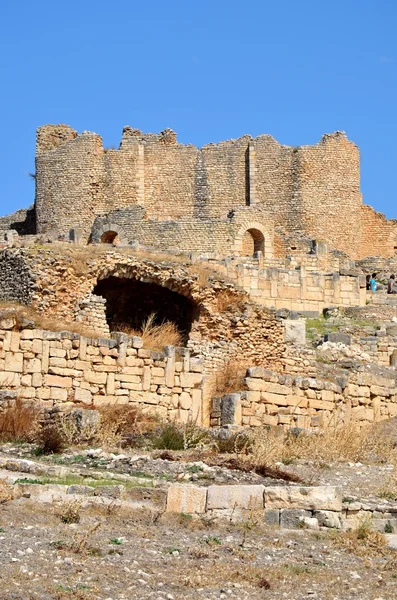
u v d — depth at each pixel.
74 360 36.41
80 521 23.14
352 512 24.69
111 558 21.14
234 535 23.44
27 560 20.39
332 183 97.56
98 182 97.12
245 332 45.31
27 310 38.84
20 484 24.53
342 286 63.56
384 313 62.16
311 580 21.17
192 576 20.67
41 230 97.19
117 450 30.70
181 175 98.44
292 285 62.56
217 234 86.38
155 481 26.25
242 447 32.31
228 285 46.25
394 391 44.88
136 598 19.41
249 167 97.88
